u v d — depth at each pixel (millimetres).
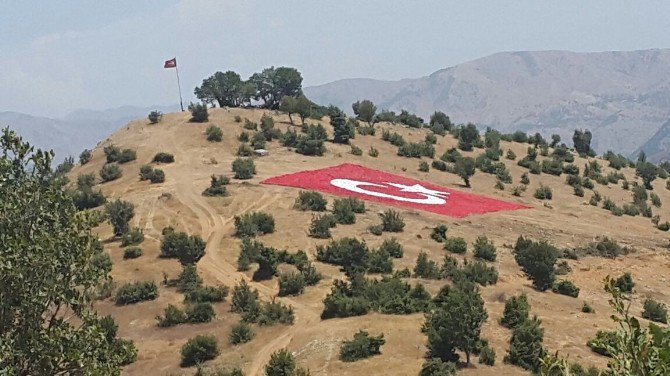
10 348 15773
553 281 57125
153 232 71312
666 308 52812
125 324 48250
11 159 17391
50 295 17047
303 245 65562
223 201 80625
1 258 16203
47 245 16938
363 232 70875
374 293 48469
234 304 50156
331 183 89625
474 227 76875
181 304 51594
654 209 105250
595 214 94000
